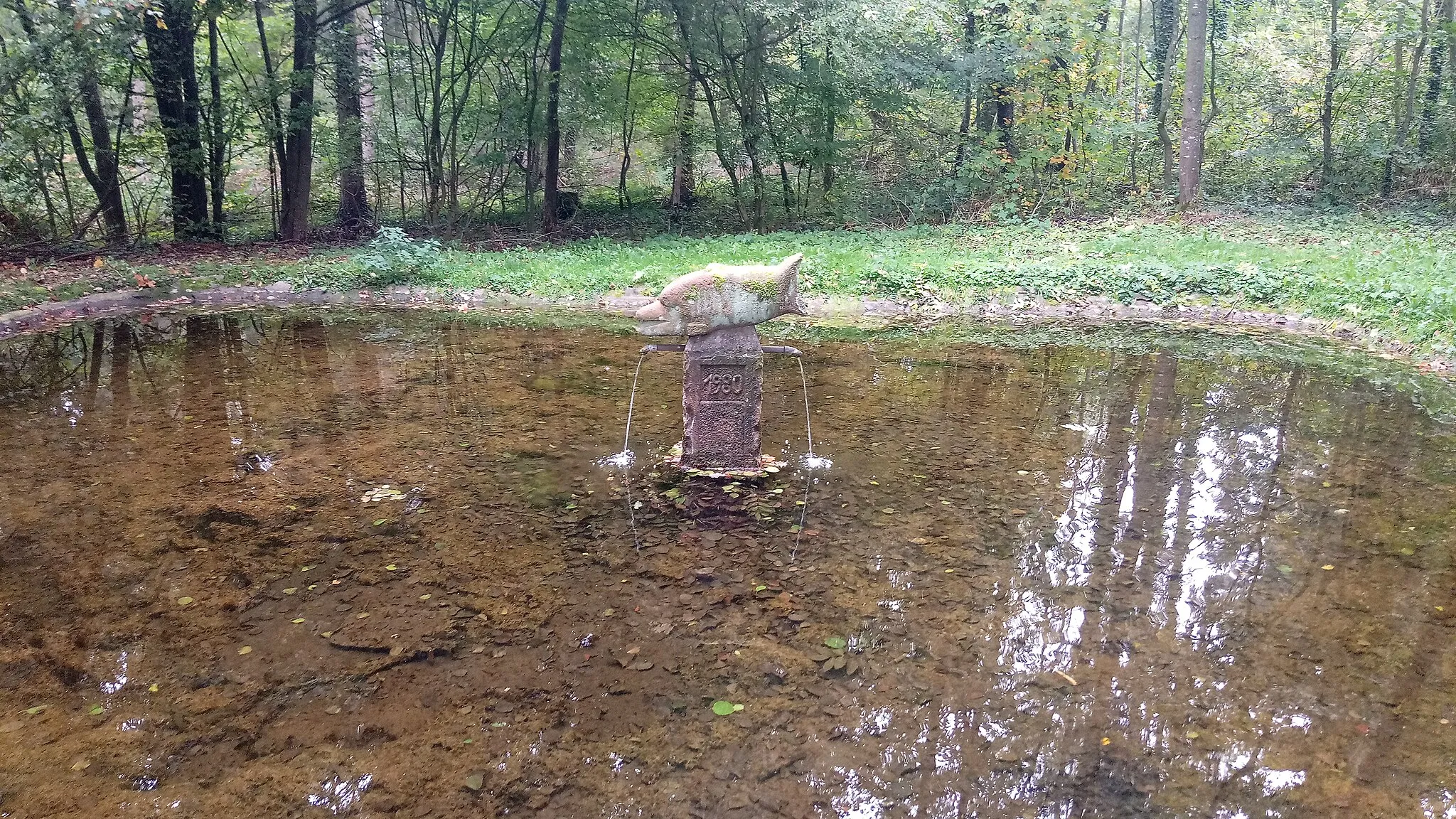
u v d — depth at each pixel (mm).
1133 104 22891
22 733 2988
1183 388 7789
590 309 11828
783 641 3594
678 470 5605
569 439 6254
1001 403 7281
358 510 4934
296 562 4289
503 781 2758
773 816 2613
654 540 4578
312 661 3438
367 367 8594
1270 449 6062
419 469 5633
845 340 10023
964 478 5512
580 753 2898
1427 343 8727
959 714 3102
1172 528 4715
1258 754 2869
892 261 12977
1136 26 28531
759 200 18453
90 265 13375
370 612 3814
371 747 2924
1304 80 20297
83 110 14805
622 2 17422
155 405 7168
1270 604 3859
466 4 17781
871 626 3705
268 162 19453
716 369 5473
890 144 20906
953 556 4383
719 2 16453
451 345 9680
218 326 10719
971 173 18922
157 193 18000
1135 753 2881
